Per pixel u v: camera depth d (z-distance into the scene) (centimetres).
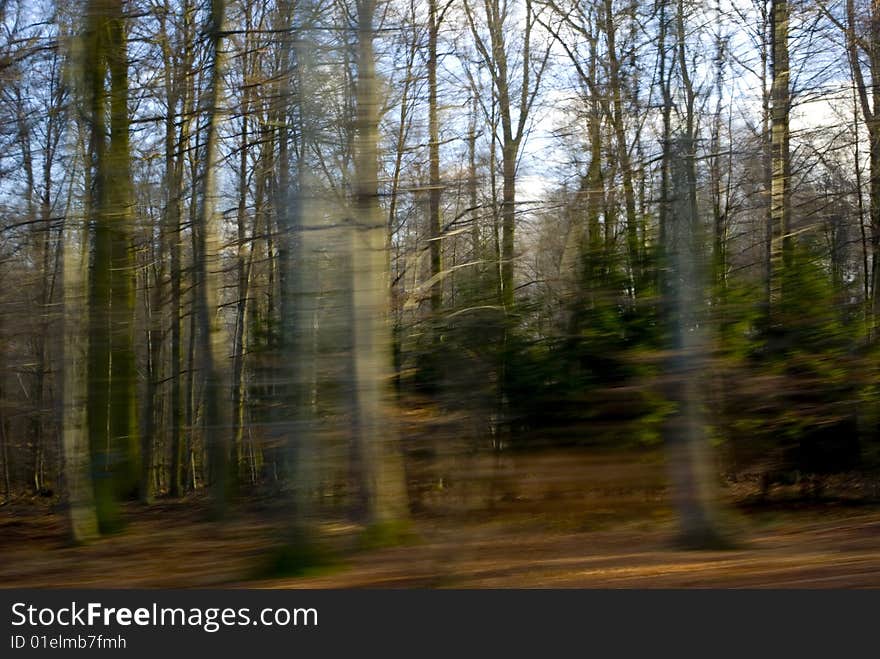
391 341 1388
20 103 1348
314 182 975
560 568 916
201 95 1380
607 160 1588
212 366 1474
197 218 1414
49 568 1083
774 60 1655
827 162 1709
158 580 926
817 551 971
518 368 1405
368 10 1036
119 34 1393
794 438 1451
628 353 1337
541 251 1586
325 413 1022
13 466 2748
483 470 1370
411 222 1557
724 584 790
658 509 1304
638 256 1422
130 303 1413
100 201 1339
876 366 1416
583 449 1366
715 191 1340
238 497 1628
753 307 1443
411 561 922
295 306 930
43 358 1945
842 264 1758
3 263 1423
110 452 1399
